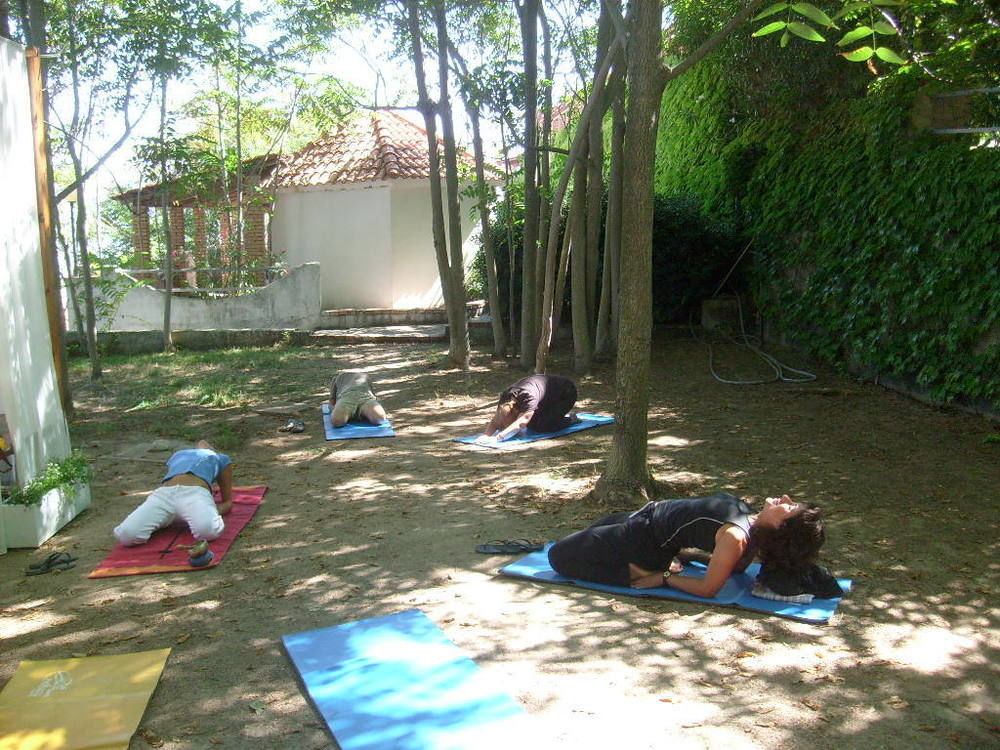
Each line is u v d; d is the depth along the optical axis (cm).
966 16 855
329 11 1163
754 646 410
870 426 869
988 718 346
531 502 650
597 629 430
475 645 414
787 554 453
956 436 814
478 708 351
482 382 1177
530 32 1175
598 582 484
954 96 934
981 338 866
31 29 952
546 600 469
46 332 643
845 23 1014
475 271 1966
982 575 491
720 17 1165
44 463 625
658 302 1462
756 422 906
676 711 352
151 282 1884
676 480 690
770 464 740
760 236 1332
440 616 449
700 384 1116
